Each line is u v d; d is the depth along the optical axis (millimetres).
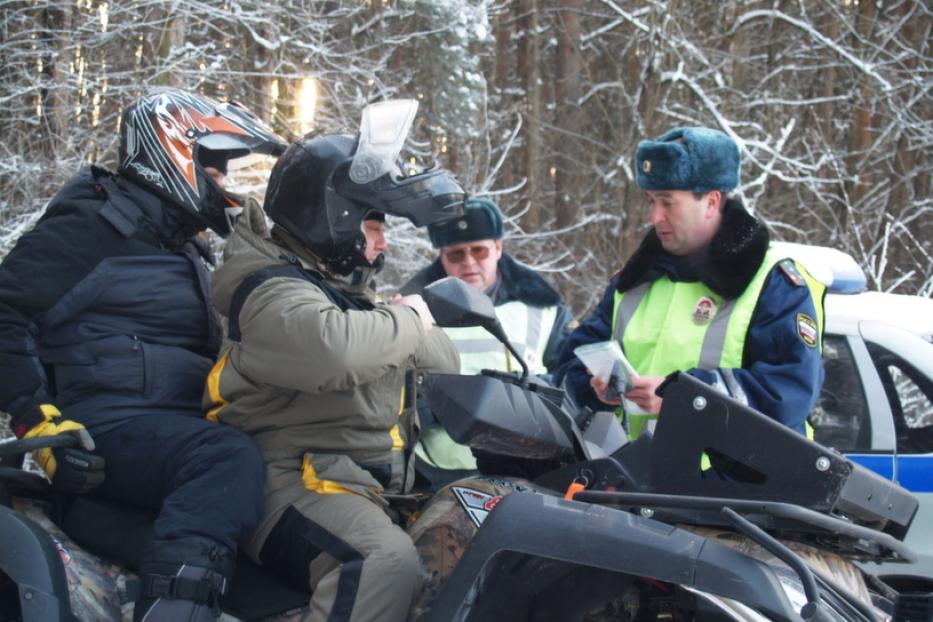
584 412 3154
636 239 13398
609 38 16875
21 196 8445
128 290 3072
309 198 2881
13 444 2795
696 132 3494
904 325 5082
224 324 2979
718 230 3445
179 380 3078
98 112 8969
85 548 2947
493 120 14312
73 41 8867
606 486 2701
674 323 3494
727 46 15266
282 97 9930
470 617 2537
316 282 2891
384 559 2617
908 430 4906
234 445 2801
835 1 15305
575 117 15953
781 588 2238
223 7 9469
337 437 2832
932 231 14094
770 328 3322
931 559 4707
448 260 4418
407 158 11156
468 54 11336
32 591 2686
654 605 2766
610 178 14719
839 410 5059
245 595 2777
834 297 5297
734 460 2570
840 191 14523
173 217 3174
